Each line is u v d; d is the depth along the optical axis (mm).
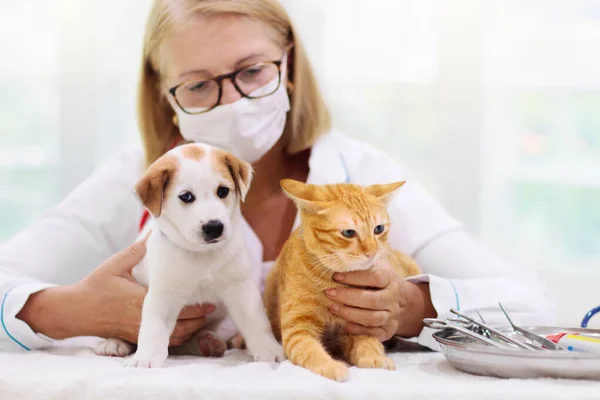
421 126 2611
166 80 1553
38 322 1335
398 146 2631
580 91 2514
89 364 1117
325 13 2578
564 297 2436
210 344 1268
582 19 2494
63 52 2615
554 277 2461
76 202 1667
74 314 1304
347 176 1606
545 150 2561
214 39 1463
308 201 1126
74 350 1338
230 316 1271
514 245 2561
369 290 1140
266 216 1655
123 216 1681
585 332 1145
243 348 1354
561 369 934
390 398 871
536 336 1070
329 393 880
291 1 2516
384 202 1184
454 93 2510
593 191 2521
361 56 2605
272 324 1303
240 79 1488
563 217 2557
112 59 2648
